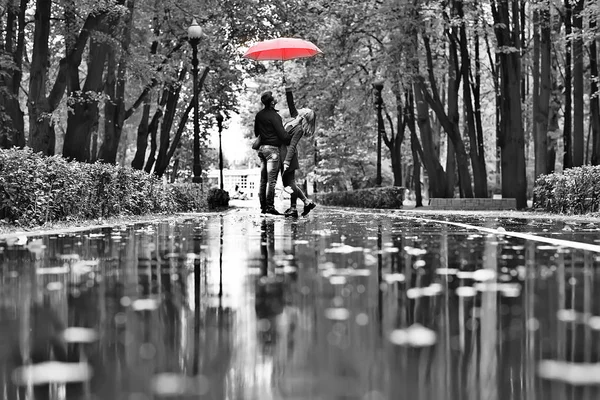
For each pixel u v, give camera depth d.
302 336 2.92
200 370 2.36
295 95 37.19
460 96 51.16
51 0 21.86
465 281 4.74
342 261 6.27
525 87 43.94
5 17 26.88
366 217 20.44
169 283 4.73
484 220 17.44
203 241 9.22
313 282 4.74
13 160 11.81
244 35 33.44
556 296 4.01
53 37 27.64
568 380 2.24
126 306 3.74
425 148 35.72
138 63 27.06
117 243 8.89
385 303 3.79
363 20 31.94
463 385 2.17
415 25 29.92
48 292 4.30
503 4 30.06
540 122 31.69
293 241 9.14
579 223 15.03
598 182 18.59
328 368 2.38
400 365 2.42
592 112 32.75
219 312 3.54
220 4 31.50
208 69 37.19
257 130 20.00
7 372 2.35
